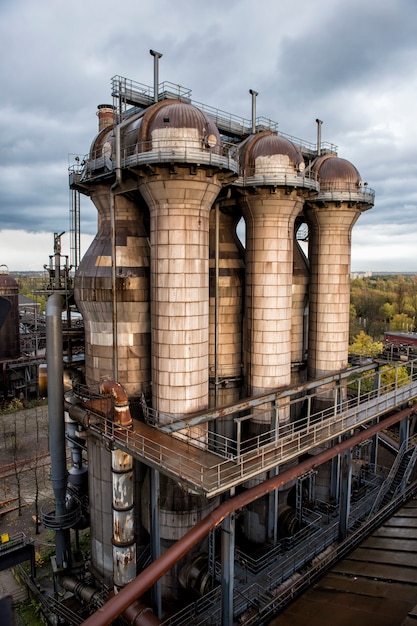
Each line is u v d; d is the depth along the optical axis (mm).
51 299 25422
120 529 20406
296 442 22953
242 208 27844
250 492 18234
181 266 22297
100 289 24000
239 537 29828
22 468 42719
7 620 5520
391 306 139625
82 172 25781
